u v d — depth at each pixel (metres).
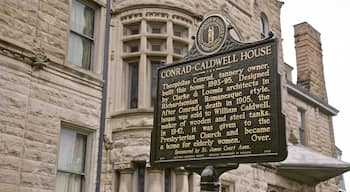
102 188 13.06
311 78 25.48
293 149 19.48
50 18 11.20
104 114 12.15
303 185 20.92
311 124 23.47
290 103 21.78
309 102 23.64
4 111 9.69
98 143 11.80
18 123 9.90
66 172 11.02
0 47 9.88
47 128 10.49
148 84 13.99
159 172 12.99
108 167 13.29
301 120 23.12
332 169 18.58
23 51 10.31
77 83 11.52
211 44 8.60
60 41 11.30
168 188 13.34
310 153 19.44
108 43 12.95
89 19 12.74
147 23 14.42
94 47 12.66
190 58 8.84
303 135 22.86
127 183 12.97
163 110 8.90
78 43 12.21
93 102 11.85
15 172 9.62
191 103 8.52
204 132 8.16
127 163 13.01
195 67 8.70
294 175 19.83
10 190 9.45
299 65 26.17
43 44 10.84
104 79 12.42
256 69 7.82
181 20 14.74
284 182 19.34
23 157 9.84
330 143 25.12
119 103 13.84
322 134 24.45
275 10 22.61
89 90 11.80
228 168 7.79
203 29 8.84
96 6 12.96
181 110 8.62
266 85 7.62
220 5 17.09
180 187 13.22
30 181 9.87
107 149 13.45
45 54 10.80
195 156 8.15
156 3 14.42
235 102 7.93
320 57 27.11
